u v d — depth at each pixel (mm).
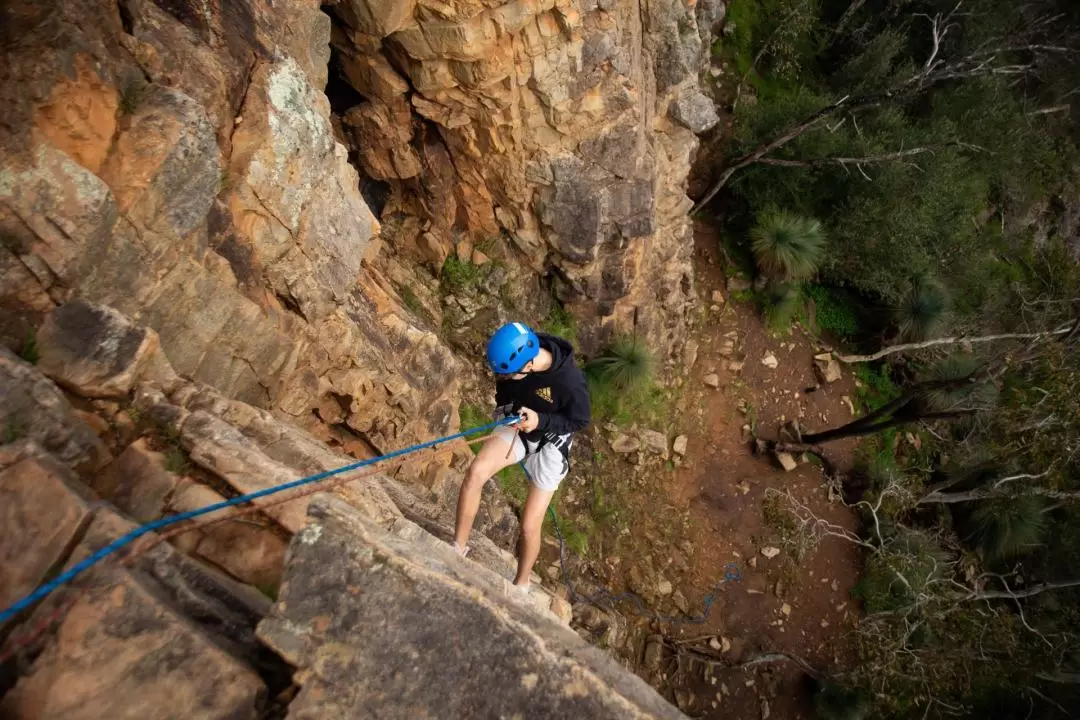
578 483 14711
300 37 6793
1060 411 13133
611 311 14734
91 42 4293
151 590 2842
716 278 19109
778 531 16297
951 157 18125
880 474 17516
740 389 18031
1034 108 23094
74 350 3861
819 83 21719
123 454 3717
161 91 4711
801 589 15930
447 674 2695
